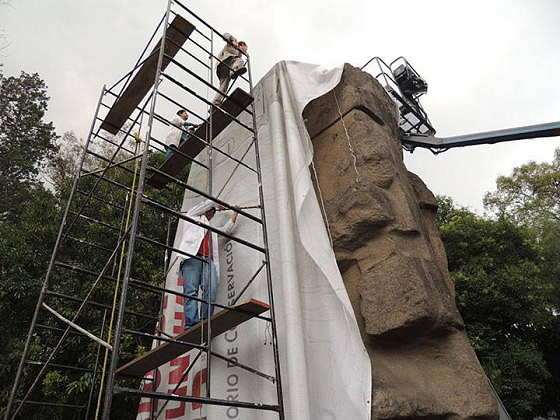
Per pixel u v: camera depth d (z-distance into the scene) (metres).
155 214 9.32
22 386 6.77
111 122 4.97
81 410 6.70
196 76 4.00
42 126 15.50
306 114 4.68
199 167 5.45
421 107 9.24
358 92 4.42
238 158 4.82
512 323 10.43
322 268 3.23
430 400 2.82
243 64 5.13
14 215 12.07
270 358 3.25
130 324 7.28
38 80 16.94
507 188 17.84
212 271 3.76
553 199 16.62
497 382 8.68
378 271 3.34
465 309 10.18
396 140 4.84
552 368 11.39
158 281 7.73
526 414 10.34
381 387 2.78
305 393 2.84
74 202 9.00
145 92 4.71
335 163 4.18
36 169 14.38
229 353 3.55
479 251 11.28
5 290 7.29
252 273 3.81
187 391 3.64
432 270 3.41
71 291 7.50
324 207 3.98
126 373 3.60
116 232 8.41
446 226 11.73
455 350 3.14
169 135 5.72
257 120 4.73
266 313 3.47
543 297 10.54
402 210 3.64
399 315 3.04
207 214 4.03
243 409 3.19
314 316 3.27
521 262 10.90
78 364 6.96
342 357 2.95
